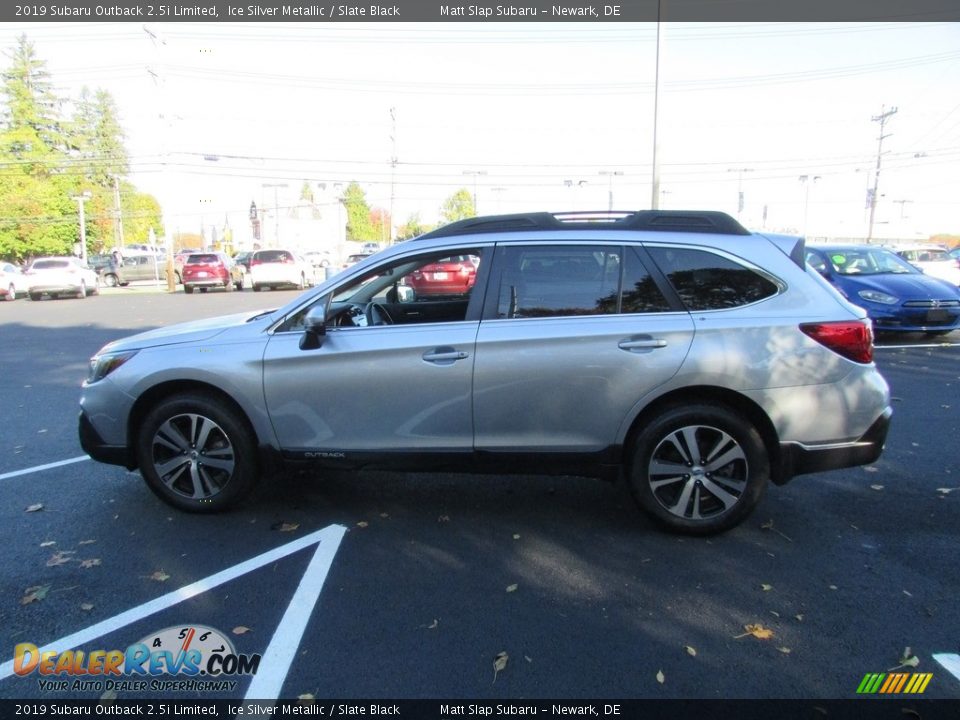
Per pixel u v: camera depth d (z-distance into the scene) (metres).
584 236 4.05
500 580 3.54
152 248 51.25
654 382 3.84
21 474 5.28
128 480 5.12
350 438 4.13
